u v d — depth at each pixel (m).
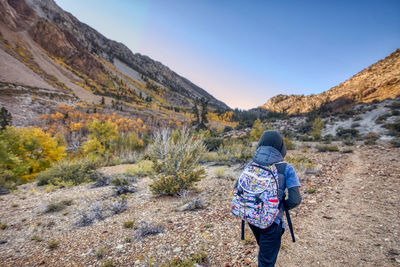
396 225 3.40
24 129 19.02
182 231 3.95
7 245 4.20
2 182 10.72
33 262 3.43
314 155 11.86
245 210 1.88
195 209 5.14
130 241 3.78
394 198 4.50
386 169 7.00
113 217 5.21
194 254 3.13
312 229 3.67
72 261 3.33
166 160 7.06
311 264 2.74
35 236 4.40
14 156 15.84
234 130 77.50
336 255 2.87
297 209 4.61
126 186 7.88
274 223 1.88
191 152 7.28
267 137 2.11
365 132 27.64
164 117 164.75
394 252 2.74
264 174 1.90
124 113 146.88
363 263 2.64
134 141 32.19
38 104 106.69
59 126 84.56
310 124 49.06
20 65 167.62
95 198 7.25
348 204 4.56
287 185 1.93
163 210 5.37
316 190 5.72
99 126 28.23
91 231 4.48
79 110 126.06
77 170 11.66
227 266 2.81
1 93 100.50
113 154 29.03
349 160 9.54
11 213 6.34
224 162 12.12
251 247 3.20
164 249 3.37
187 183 6.64
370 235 3.23
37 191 9.47
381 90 116.06
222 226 4.00
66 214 5.93
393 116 34.41
